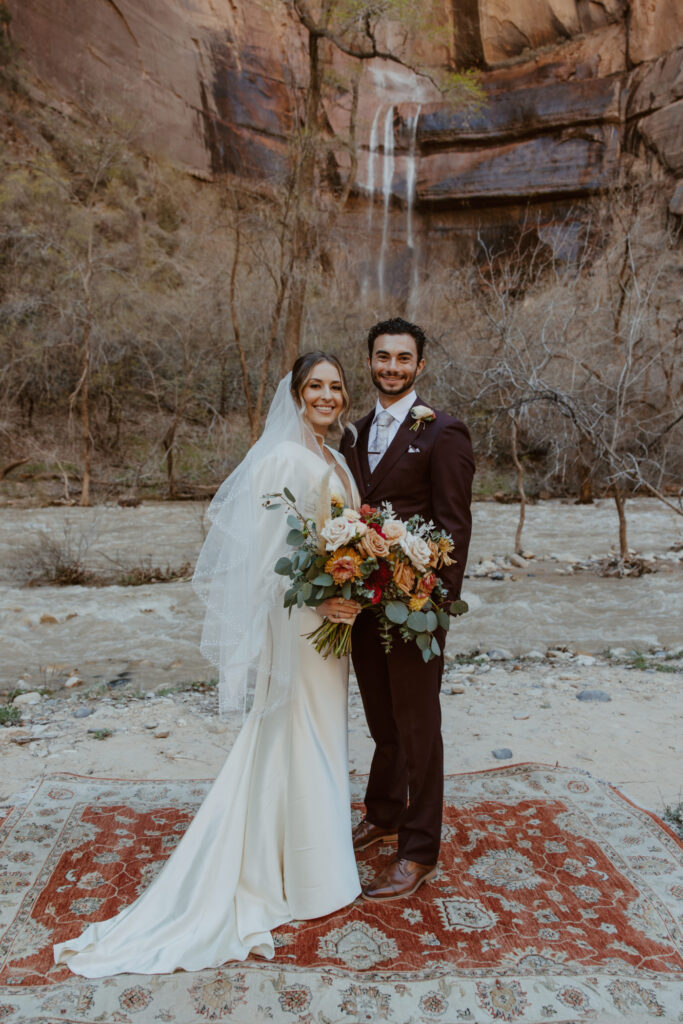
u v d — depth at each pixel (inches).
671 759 139.4
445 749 143.9
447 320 660.1
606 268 546.6
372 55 662.5
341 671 96.3
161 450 633.6
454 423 94.5
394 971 79.6
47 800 119.6
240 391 674.2
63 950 80.9
